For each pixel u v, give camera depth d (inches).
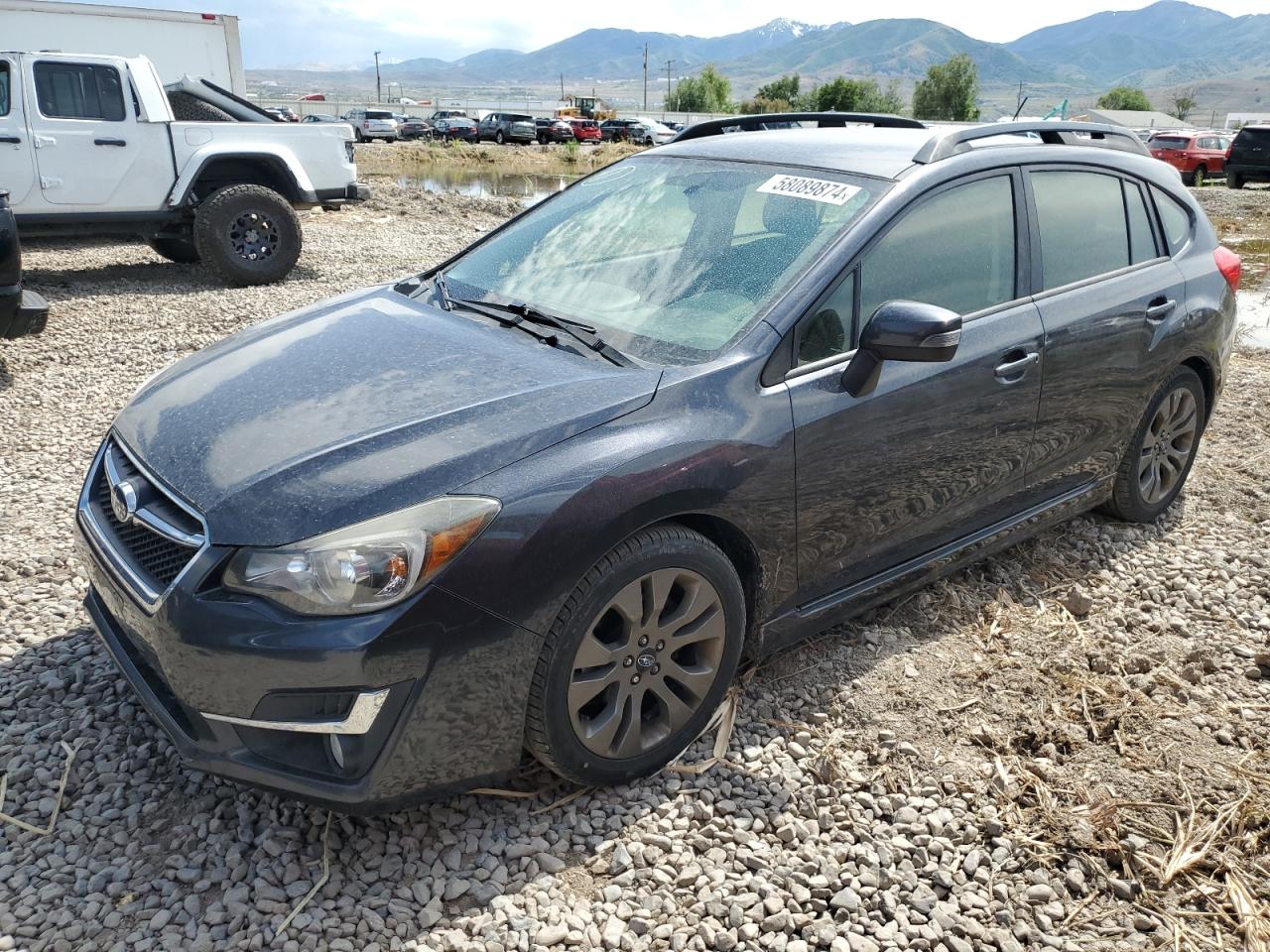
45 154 356.2
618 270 131.2
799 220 126.1
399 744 92.2
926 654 138.7
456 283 141.4
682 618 107.5
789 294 116.3
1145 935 96.7
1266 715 129.0
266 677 89.0
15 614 142.6
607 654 102.5
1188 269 169.5
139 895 95.3
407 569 89.5
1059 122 156.9
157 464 103.5
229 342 133.5
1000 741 121.8
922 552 137.3
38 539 165.3
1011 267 139.5
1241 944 95.6
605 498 97.4
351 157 426.6
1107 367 152.3
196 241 375.2
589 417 101.8
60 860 98.8
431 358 115.0
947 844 105.3
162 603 92.9
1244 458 219.8
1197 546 176.4
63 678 127.2
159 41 542.0
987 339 132.5
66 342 289.0
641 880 99.2
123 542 104.0
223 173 399.5
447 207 655.1
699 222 132.9
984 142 142.5
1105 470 164.7
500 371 110.7
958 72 4037.9
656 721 112.0
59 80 358.3
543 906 95.3
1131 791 114.3
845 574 127.0
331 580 88.5
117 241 494.6
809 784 113.3
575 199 153.3
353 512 90.5
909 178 128.0
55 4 510.9
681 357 113.3
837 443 116.8
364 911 93.3
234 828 104.1
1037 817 110.1
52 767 112.0
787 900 97.6
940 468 130.9
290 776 93.0
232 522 92.0
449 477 93.8
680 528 105.5
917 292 126.8
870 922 95.5
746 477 108.1
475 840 103.0
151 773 111.7
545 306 128.3
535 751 102.9
